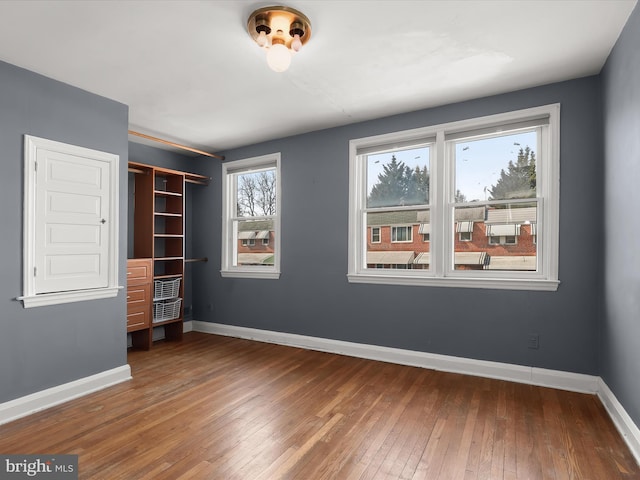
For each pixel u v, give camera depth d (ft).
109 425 7.51
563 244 9.23
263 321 14.46
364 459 6.28
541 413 7.90
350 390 9.30
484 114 10.26
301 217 13.52
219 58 8.10
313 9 6.39
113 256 10.05
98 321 9.71
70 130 9.21
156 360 11.94
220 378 10.25
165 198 15.38
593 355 8.92
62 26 6.82
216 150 15.75
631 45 6.54
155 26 6.88
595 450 6.50
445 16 6.63
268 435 7.08
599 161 8.78
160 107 10.89
